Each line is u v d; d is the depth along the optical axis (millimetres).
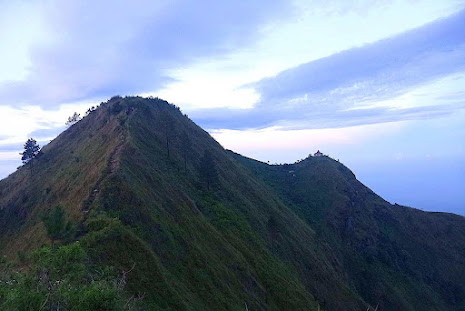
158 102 115625
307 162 174250
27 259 30219
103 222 40062
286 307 52562
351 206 132000
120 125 80062
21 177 91062
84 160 71375
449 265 121875
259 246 66625
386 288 101188
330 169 155625
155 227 44719
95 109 112438
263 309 47188
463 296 112312
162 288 34219
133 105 96812
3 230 70125
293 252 81625
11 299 15789
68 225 38969
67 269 21484
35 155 95062
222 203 75375
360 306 82688
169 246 43562
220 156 107250
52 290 16969
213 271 44844
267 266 60750
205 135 119438
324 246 103625
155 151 76188
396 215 137000
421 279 112500
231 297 42750
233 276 48750
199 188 75750
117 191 47656
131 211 44969
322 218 126062
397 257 118125
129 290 31641
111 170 54188
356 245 118312
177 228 48188
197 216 57750
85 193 50656
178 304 33438
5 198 84500
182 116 120938
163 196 55500
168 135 90375
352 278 103312
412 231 131625
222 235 59156
